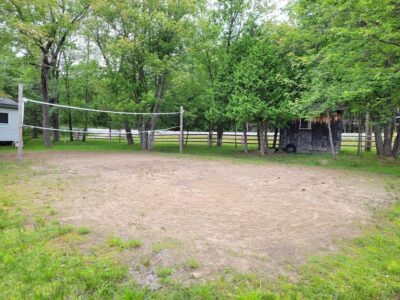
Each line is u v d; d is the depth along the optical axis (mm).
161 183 6590
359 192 6086
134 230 3609
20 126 9398
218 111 14227
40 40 14305
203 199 5250
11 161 9562
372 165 10250
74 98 21984
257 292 2352
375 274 2682
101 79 16422
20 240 3195
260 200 5277
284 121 13250
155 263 2805
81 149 15219
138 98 15969
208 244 3258
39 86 20547
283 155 14242
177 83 15531
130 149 16188
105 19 15266
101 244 3180
